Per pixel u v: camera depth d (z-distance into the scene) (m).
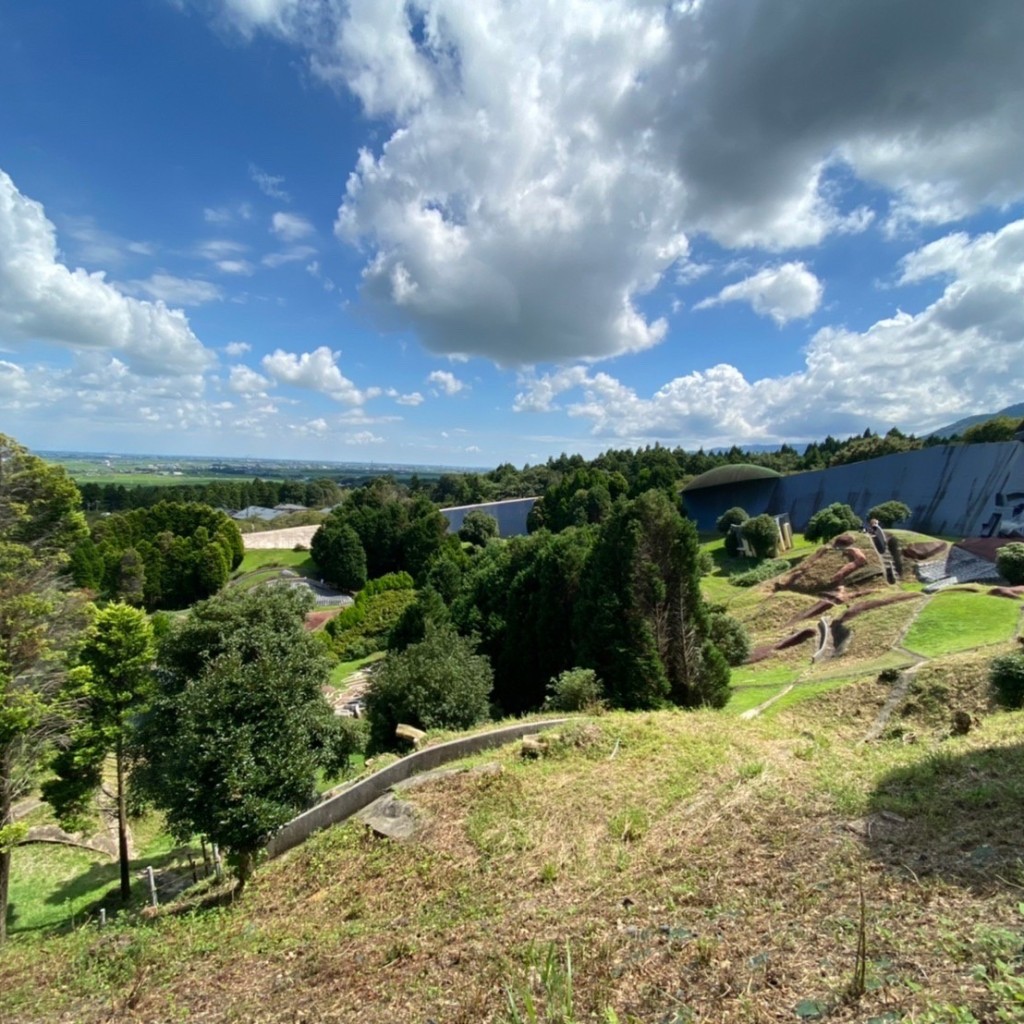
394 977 4.50
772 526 43.47
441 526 60.75
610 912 4.68
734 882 4.75
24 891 14.48
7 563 14.70
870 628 21.61
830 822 5.56
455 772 9.09
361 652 35.41
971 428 58.03
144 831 17.02
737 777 7.41
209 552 54.31
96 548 50.25
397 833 7.71
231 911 7.14
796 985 3.16
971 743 7.56
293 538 75.31
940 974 2.97
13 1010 5.35
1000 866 4.05
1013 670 11.52
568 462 107.56
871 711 14.68
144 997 5.12
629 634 15.47
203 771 8.24
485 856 6.58
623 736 9.58
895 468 50.22
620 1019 3.19
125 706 14.08
